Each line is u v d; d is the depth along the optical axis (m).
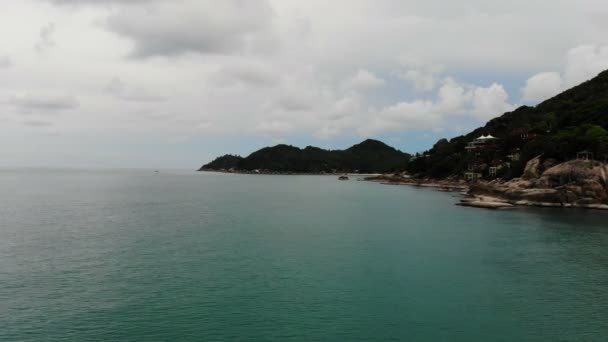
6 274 42.22
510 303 35.03
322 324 30.81
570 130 137.12
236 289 38.03
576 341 28.39
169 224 76.12
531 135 176.00
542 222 78.81
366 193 166.88
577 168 108.31
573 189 105.00
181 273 42.88
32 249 53.59
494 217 86.62
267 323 30.83
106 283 39.50
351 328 30.17
